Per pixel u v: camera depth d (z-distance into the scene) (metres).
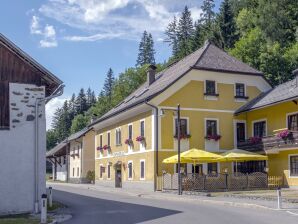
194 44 82.62
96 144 53.53
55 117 155.50
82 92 152.88
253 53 65.94
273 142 35.22
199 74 38.94
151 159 37.41
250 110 37.72
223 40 75.31
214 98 39.34
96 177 52.81
